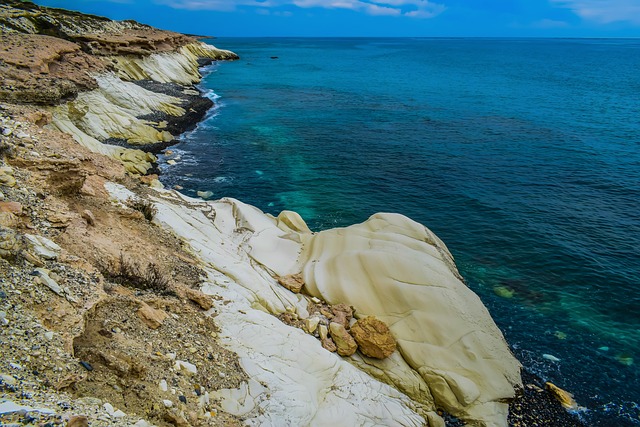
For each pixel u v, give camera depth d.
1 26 42.94
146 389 8.05
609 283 20.72
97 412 6.43
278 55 154.25
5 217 10.38
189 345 10.57
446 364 14.48
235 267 16.38
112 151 30.95
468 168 35.50
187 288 13.30
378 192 30.73
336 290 17.02
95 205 15.01
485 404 13.68
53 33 51.16
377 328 14.93
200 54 116.12
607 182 32.41
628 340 17.33
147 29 86.25
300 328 15.14
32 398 6.02
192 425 8.07
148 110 44.19
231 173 33.25
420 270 17.16
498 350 15.51
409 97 66.88
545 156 38.34
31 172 13.46
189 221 18.58
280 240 19.97
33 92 27.62
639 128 47.69
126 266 12.22
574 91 72.62
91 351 8.08
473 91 72.62
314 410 11.09
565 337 17.42
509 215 27.31
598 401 14.60
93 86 37.66
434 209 28.27
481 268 21.89
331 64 119.25
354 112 55.94
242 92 68.25
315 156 37.91
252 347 12.16
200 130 44.78
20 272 8.71
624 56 162.75
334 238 20.00
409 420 12.53
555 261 22.44
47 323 8.05
